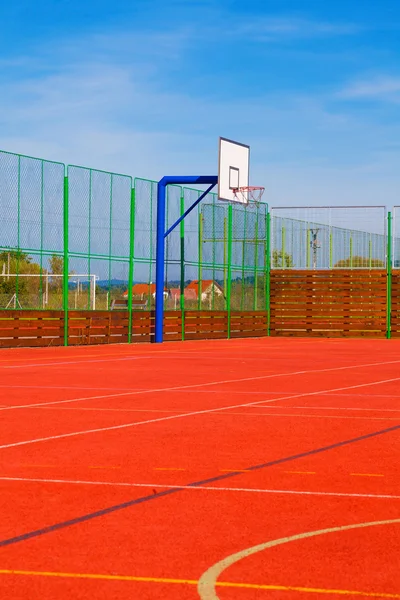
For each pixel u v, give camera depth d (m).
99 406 15.07
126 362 25.14
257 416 13.99
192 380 19.91
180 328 37.03
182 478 9.11
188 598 5.42
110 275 33.03
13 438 11.59
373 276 43.25
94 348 31.31
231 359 26.94
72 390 17.56
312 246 45.06
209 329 38.97
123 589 5.58
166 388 18.14
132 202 33.75
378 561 6.20
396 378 20.88
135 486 8.71
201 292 38.47
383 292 43.28
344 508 7.82
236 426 12.86
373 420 13.60
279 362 25.89
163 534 6.90
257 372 22.28
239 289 41.19
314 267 44.94
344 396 16.97
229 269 40.28
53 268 30.52
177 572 5.93
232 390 17.89
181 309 37.09
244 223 41.25
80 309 32.03
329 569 6.00
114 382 19.25
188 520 7.37
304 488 8.66
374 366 24.67
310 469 9.62
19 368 22.67
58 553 6.36
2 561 6.15
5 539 6.72
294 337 43.34
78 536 6.82
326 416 14.04
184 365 24.33
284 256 44.38
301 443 11.37
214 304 39.41
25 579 5.77
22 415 13.86
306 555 6.34
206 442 11.40
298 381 19.95
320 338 42.72
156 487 8.67
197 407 15.08
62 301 31.27
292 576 5.85
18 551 6.39
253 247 42.06
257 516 7.51
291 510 7.73
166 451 10.70
